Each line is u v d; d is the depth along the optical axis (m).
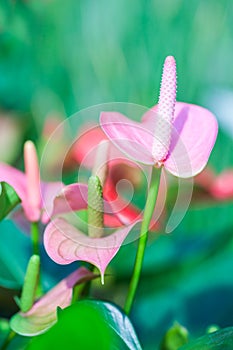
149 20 1.86
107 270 0.99
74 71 1.80
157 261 1.08
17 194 0.78
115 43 1.82
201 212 1.29
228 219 1.29
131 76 1.78
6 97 1.75
